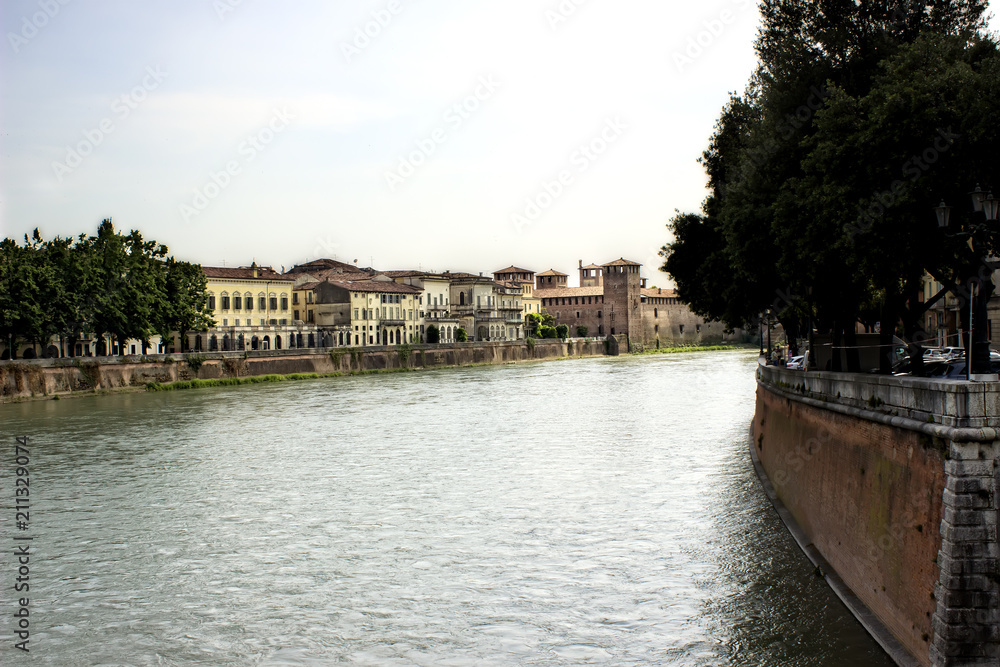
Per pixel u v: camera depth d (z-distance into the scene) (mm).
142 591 30984
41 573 32969
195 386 108125
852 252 29375
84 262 99188
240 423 72812
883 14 35688
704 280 50844
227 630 27516
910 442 22219
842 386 28125
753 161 39812
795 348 60000
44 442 62750
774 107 38188
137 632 27562
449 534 36812
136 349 123500
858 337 40438
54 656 26016
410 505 41969
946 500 20000
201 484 47688
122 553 35250
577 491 43594
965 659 19453
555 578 30984
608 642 25594
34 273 93812
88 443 62125
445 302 188875
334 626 27578
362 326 158625
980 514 19609
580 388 103000
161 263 112688
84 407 85875
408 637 26578
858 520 25891
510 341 176750
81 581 32062
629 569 31453
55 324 95812
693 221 54375
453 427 68562
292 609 29062
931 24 34906
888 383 23734
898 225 28109
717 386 101688
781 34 39500
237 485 47312
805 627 24781
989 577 19500
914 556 21516
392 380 121750
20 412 81750
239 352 118250
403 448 58469
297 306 160000
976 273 27797
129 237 109625
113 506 42875
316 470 51156
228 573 32688
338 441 62062
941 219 23922
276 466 52594
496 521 38562
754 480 44125
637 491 42969
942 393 20375
